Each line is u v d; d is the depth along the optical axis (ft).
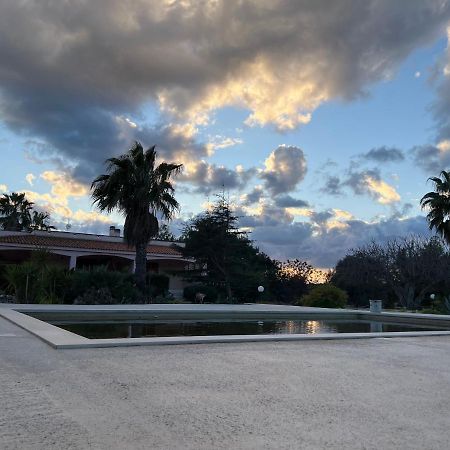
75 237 116.26
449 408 15.49
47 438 11.50
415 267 108.17
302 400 15.81
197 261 102.99
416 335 37.04
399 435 12.67
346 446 11.73
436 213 113.09
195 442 11.62
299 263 135.74
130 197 78.95
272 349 26.73
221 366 21.03
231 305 74.90
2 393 15.31
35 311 45.85
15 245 103.04
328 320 59.67
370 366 22.61
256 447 11.46
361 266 118.73
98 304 64.08
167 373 19.13
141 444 11.37
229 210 103.14
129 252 110.73
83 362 20.75
